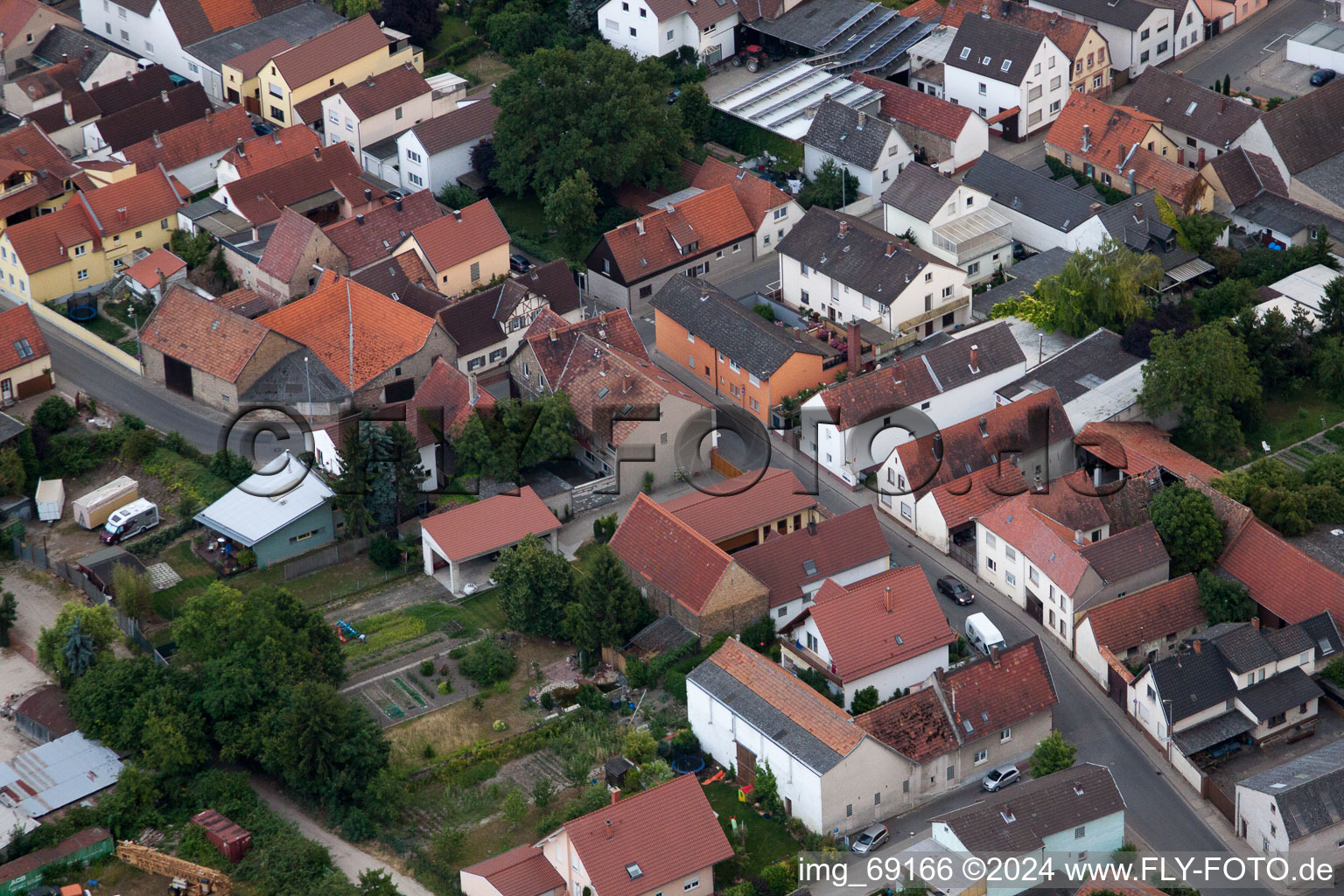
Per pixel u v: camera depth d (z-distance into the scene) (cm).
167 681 19350
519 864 17300
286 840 18112
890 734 18475
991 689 18975
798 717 18425
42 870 17725
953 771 18738
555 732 19462
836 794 17962
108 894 17700
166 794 18788
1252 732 19238
